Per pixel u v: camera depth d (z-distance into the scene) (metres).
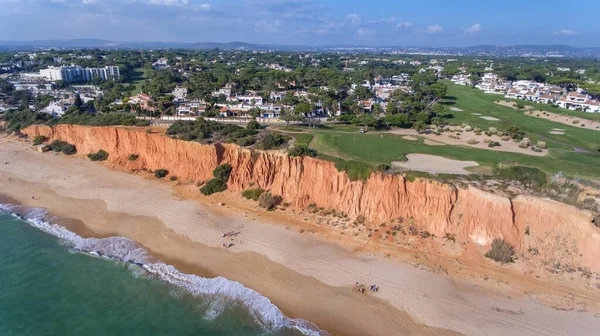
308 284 49.47
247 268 52.69
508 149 82.94
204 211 68.12
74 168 88.88
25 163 92.56
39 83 177.88
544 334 41.34
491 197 55.22
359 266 52.47
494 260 51.88
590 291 46.44
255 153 75.69
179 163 83.12
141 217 66.88
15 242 59.28
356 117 106.94
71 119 107.50
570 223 51.25
